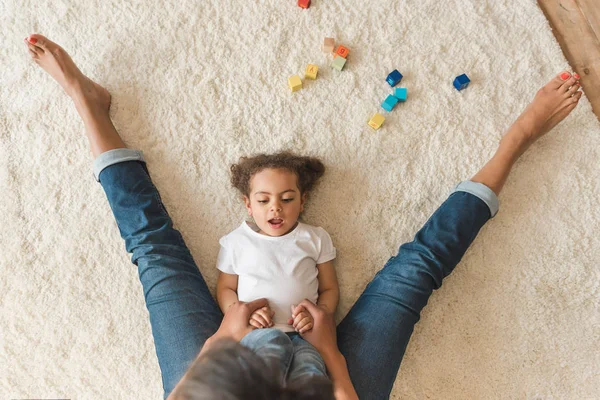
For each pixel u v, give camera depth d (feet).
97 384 4.10
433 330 4.11
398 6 4.53
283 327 3.66
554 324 4.11
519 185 4.29
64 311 4.18
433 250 3.76
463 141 4.35
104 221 4.30
